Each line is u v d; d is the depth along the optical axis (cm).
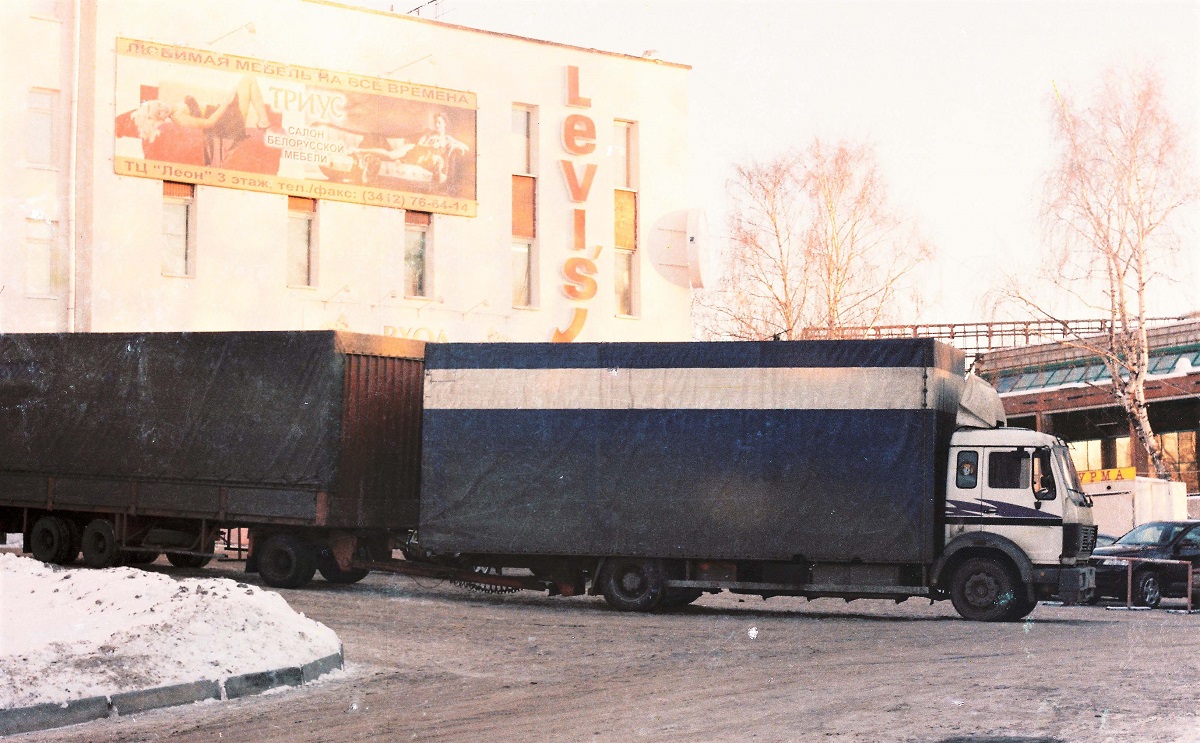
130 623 1204
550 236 3662
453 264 3512
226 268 3172
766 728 904
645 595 1956
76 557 2427
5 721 944
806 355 1923
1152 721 895
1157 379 5297
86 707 996
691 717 968
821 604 2245
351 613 1806
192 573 2400
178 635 1148
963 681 1127
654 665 1328
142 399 2291
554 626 1722
